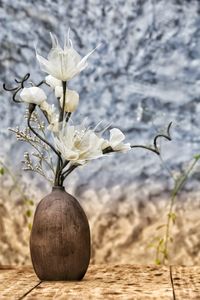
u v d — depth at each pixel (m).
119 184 1.94
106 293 1.23
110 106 1.95
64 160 1.41
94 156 1.35
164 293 1.23
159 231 1.93
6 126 1.95
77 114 1.94
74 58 1.37
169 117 1.95
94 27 1.97
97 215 1.94
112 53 1.96
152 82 1.96
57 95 1.41
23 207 1.95
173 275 1.49
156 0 1.96
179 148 1.94
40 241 1.36
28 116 1.38
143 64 1.96
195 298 1.18
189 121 1.94
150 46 1.96
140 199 1.94
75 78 1.96
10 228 1.95
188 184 1.93
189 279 1.42
